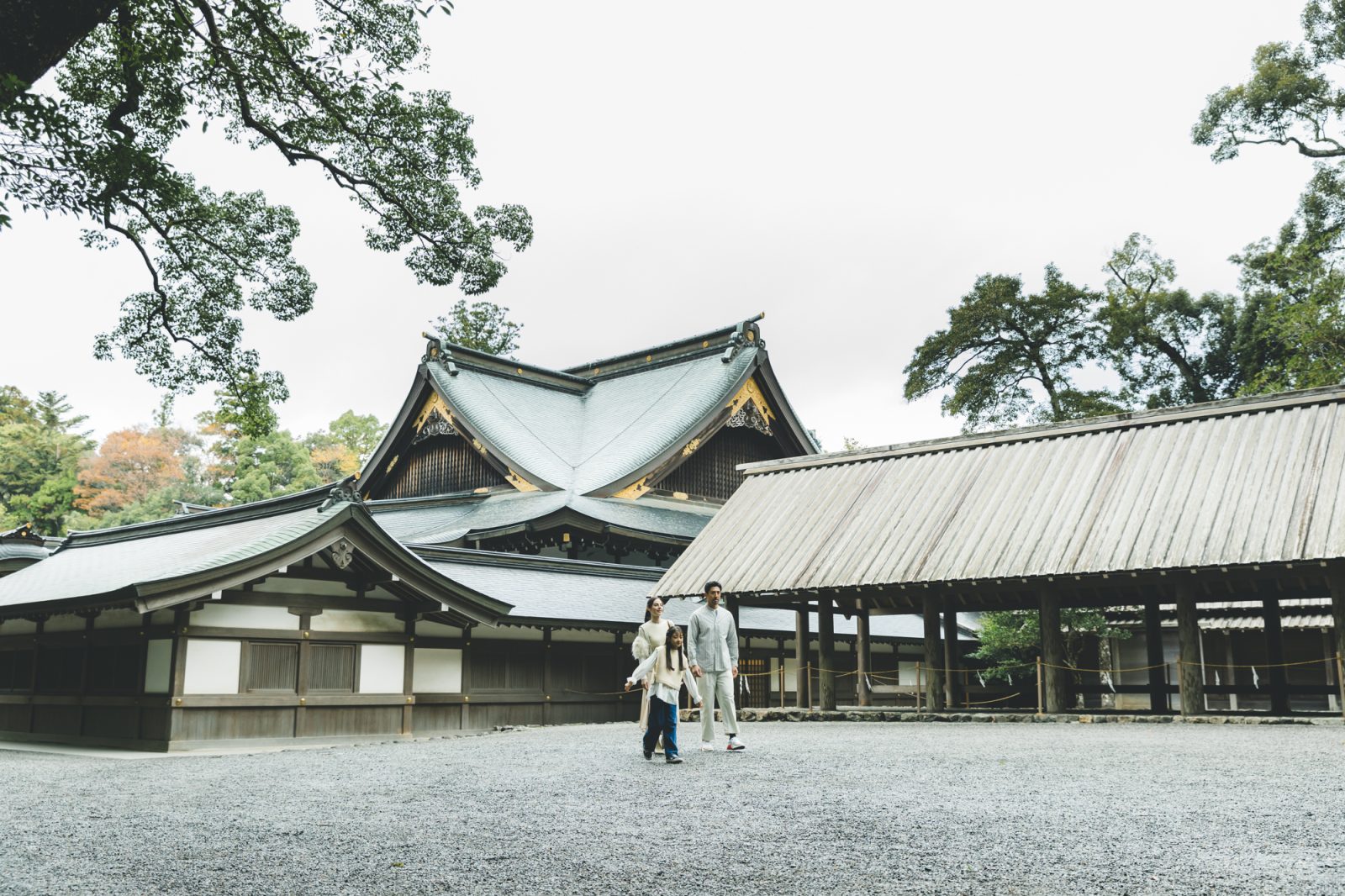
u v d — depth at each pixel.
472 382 38.34
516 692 21.03
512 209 19.50
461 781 9.18
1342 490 15.11
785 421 37.44
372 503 35.47
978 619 34.56
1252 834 5.98
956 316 42.47
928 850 5.64
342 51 14.26
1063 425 19.95
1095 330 42.56
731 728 11.26
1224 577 15.80
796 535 20.19
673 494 34.62
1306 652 27.67
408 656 17.61
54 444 82.56
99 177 11.86
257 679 15.63
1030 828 6.26
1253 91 36.44
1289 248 36.50
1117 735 13.09
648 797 7.78
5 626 19.47
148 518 74.81
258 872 5.32
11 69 3.92
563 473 34.97
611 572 26.69
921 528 18.73
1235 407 18.19
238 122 15.19
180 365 20.69
